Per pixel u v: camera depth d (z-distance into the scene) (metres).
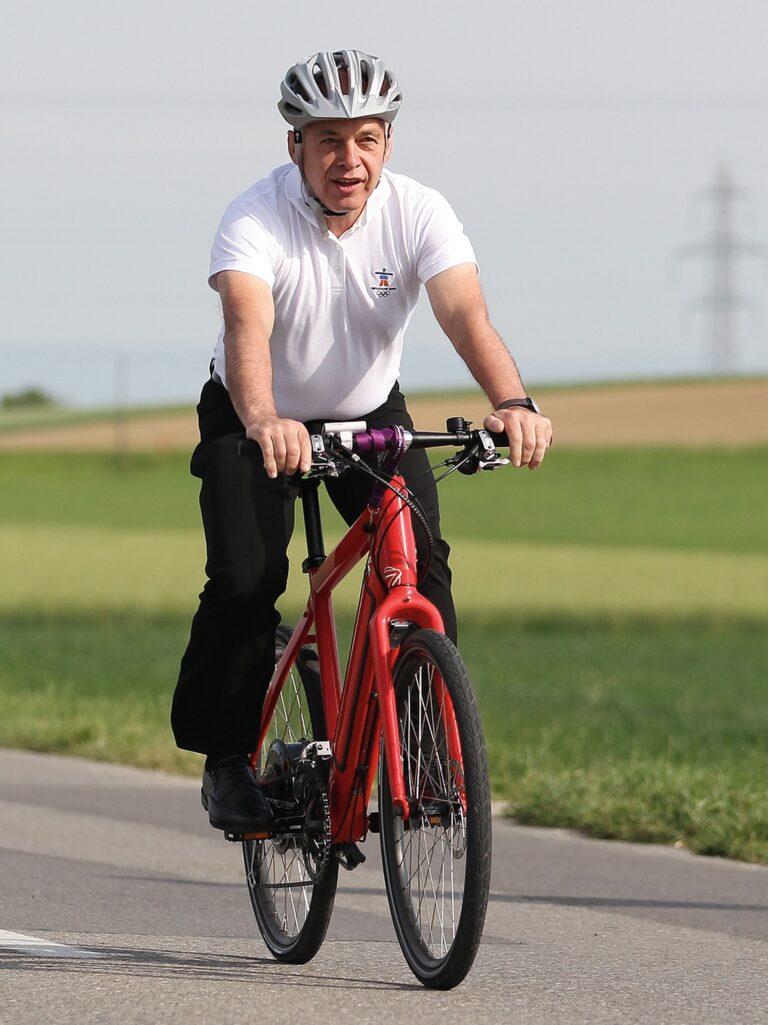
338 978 12.91
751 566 104.56
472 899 11.48
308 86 12.77
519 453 11.83
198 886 17.75
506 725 35.28
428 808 11.91
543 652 63.94
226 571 13.16
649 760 28.33
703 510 141.62
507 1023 11.34
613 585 93.69
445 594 13.03
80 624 74.56
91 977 12.77
